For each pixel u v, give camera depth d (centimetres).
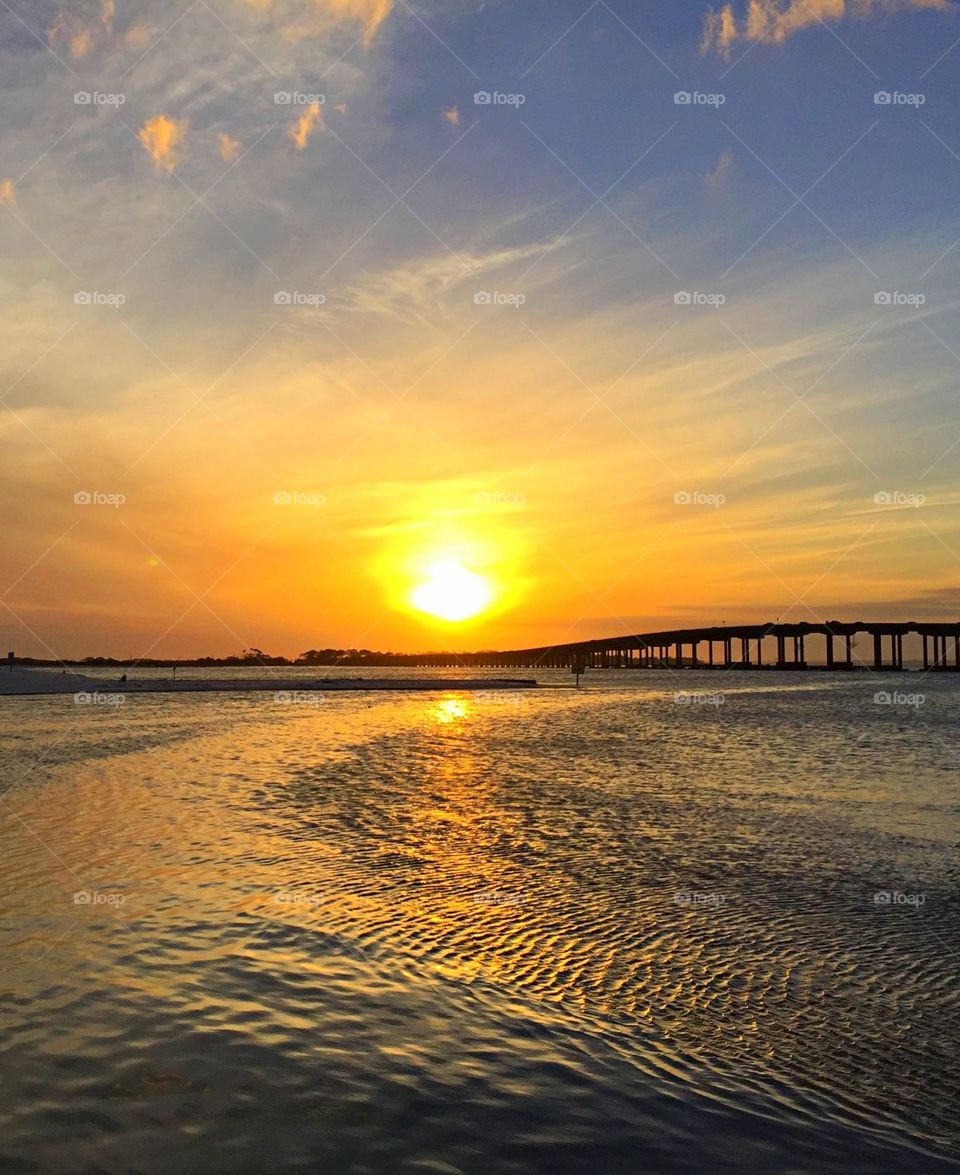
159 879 1422
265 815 2086
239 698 9331
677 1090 776
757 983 1041
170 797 2333
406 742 4228
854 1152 687
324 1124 682
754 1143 693
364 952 1098
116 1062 768
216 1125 672
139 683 12406
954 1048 878
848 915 1315
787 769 3148
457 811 2202
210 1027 849
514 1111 721
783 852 1744
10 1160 613
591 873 1559
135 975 980
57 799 2270
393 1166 630
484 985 1008
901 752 3788
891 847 1798
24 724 5197
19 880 1394
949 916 1312
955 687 13912
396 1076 770
